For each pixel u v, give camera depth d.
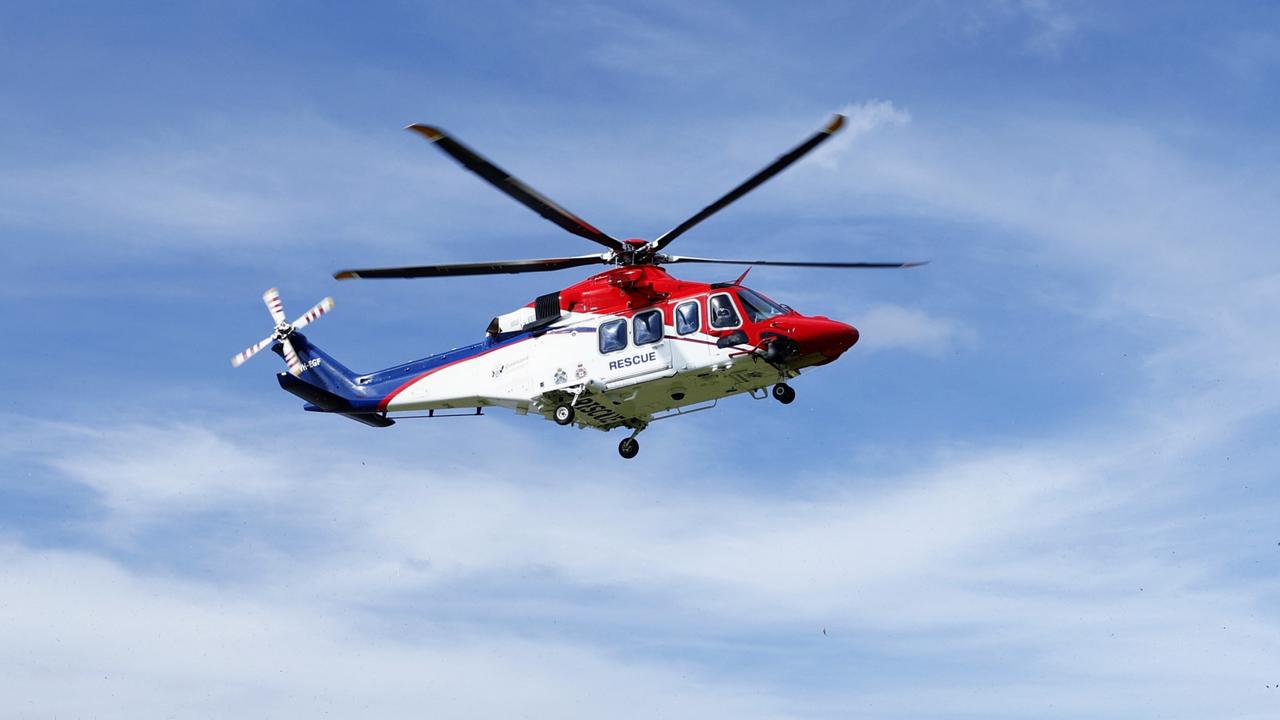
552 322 27.73
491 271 26.33
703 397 26.92
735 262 25.75
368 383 30.36
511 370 27.98
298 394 30.59
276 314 31.98
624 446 28.19
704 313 25.91
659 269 26.97
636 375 26.23
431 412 29.80
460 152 21.02
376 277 25.62
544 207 23.86
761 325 25.41
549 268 26.81
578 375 26.89
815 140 21.50
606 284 27.25
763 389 26.77
